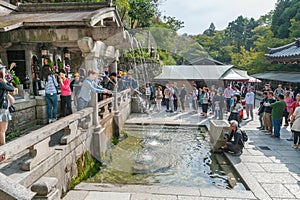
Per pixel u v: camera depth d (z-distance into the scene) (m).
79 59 9.22
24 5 6.61
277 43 22.59
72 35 4.99
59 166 3.50
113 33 4.51
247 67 25.89
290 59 10.48
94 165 4.74
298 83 14.21
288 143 6.23
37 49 6.84
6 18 5.41
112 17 5.77
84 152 4.44
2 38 5.24
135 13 15.18
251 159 5.10
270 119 7.14
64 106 5.82
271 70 23.16
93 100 4.81
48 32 5.06
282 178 4.14
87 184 3.97
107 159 4.41
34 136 2.85
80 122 4.53
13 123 4.86
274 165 4.75
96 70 4.80
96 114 4.88
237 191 3.64
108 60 5.77
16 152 2.43
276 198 3.44
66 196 3.52
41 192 2.29
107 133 5.33
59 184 3.47
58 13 6.02
